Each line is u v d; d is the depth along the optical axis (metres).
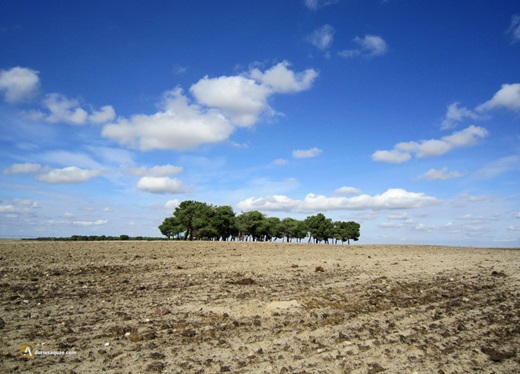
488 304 10.77
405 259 24.98
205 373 5.69
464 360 6.57
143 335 7.17
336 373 5.84
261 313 9.22
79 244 32.25
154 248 29.70
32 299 10.14
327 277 15.45
